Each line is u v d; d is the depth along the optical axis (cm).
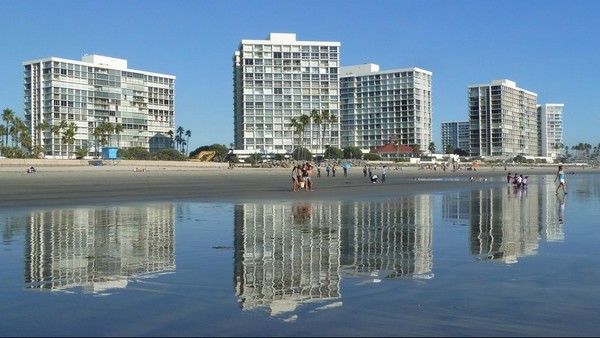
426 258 952
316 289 712
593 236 1243
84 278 790
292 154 17100
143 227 1448
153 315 589
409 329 537
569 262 902
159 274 817
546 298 655
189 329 539
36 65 16925
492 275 795
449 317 577
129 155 13012
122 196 2941
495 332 527
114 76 17925
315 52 18438
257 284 745
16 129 13900
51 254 1007
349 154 18000
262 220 1631
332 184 4784
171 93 19862
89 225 1497
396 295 674
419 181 5638
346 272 828
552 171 13062
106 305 633
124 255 995
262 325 550
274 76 18188
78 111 17112
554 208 2086
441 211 1944
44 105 16788
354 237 1239
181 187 4172
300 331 530
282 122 18238
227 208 2092
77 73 17100
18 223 1548
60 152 16738
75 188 3956
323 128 17588
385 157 18812
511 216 1750
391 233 1312
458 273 812
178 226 1473
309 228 1420
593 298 656
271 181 5622
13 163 8569
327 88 18500
